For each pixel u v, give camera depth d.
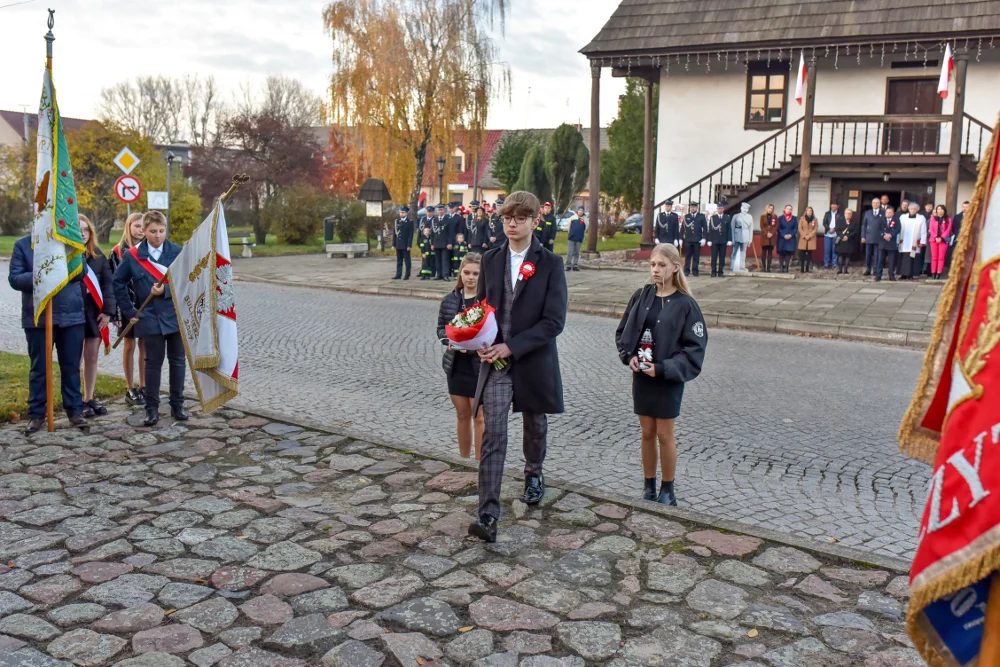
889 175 23.00
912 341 13.07
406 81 31.64
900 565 4.59
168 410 7.91
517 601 4.16
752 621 3.99
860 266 23.56
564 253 29.02
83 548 4.74
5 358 10.18
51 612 3.98
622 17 25.42
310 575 4.41
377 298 18.61
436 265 21.88
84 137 34.84
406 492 5.71
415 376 10.09
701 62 25.19
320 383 9.70
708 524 5.15
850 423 8.18
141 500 5.52
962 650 2.12
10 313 14.96
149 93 76.31
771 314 14.91
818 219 24.67
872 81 24.08
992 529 1.91
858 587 4.36
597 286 19.00
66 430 7.15
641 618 4.01
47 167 6.79
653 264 5.57
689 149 26.28
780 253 22.17
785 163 23.88
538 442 5.43
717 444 7.44
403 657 3.62
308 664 3.58
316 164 43.84
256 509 5.38
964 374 2.03
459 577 4.41
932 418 2.29
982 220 2.15
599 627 3.91
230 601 4.12
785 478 6.55
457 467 6.24
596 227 25.83
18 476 5.95
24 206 39.66
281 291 19.77
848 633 3.88
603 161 45.66
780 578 4.45
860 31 22.16
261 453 6.60
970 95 23.14
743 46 23.36
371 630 3.85
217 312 6.77
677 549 4.79
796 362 11.35
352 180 45.22
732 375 10.41
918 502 6.05
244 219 43.91
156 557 4.62
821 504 5.98
